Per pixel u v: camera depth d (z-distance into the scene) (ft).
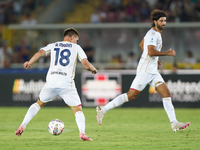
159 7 249.34
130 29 215.31
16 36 229.04
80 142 71.51
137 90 84.33
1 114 135.23
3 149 63.82
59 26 205.26
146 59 82.94
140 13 247.70
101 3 260.62
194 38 227.20
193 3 246.88
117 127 99.19
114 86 157.38
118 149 63.57
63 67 69.51
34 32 228.43
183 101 153.48
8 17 260.62
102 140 74.38
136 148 64.59
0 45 222.07
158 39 82.38
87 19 267.80
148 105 156.46
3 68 183.42
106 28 203.92
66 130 91.50
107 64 193.88
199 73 152.76
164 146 66.69
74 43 72.33
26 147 65.82
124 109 153.99
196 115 131.44
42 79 159.12
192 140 73.92
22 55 223.30
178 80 153.58
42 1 265.54
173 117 81.56
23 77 160.25
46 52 71.31
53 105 160.86
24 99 160.15
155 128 96.32
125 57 231.09
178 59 208.85
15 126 101.14
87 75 158.51
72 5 277.64
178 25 197.26
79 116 69.72
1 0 268.41
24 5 264.93
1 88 161.17
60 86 69.00
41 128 95.96
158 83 82.89
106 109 86.07
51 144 69.10
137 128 96.63
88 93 158.51
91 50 206.39
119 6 256.52
